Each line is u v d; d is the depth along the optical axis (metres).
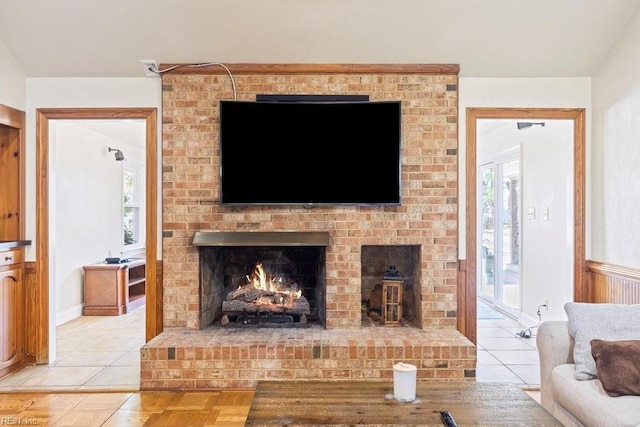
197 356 2.98
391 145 3.32
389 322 3.49
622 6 2.94
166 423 2.54
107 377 3.21
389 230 3.39
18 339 3.39
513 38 3.19
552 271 4.11
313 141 3.34
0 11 2.98
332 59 3.36
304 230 3.38
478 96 3.49
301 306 3.52
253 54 3.31
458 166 3.47
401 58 3.35
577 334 2.20
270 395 1.90
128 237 6.61
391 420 1.67
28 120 3.48
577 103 3.49
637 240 2.93
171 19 3.07
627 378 1.87
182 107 3.38
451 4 2.97
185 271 3.37
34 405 2.77
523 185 4.73
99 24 3.09
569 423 2.06
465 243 3.47
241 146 3.33
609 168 3.24
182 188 3.38
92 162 5.50
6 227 3.46
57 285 4.78
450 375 2.97
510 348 3.87
